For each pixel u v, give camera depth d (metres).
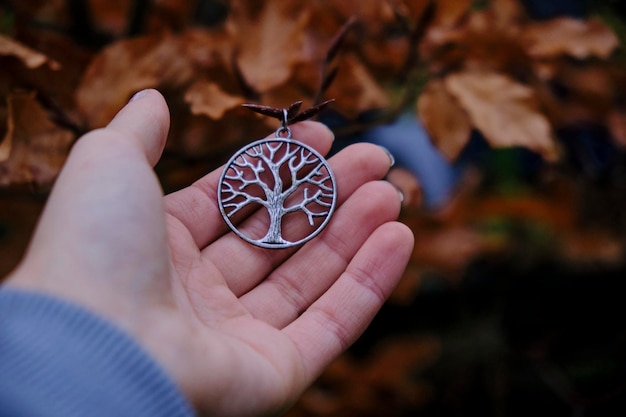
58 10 0.26
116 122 0.20
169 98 0.24
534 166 0.36
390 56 0.26
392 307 0.37
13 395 0.16
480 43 0.24
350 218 0.23
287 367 0.21
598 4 0.32
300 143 0.23
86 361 0.17
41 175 0.21
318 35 0.26
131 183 0.19
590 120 0.29
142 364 0.17
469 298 0.37
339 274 0.23
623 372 0.34
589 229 0.33
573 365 0.36
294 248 0.23
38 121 0.21
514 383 0.35
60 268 0.18
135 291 0.19
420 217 0.31
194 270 0.22
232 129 0.24
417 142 0.36
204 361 0.19
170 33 0.24
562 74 0.28
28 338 0.17
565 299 0.37
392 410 0.31
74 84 0.23
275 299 0.23
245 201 0.23
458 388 0.35
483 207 0.32
